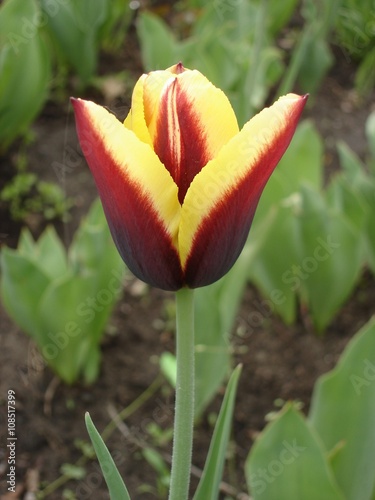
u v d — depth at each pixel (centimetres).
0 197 98
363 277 93
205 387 64
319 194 74
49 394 76
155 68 100
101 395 77
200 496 44
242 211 35
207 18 114
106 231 68
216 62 100
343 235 76
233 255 36
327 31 112
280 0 118
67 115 112
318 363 82
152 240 35
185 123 34
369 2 120
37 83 94
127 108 111
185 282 36
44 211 97
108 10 114
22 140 106
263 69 105
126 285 90
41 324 70
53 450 72
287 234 77
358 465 54
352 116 123
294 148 82
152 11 137
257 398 79
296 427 50
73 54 107
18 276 67
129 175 34
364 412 54
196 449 73
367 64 125
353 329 86
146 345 83
